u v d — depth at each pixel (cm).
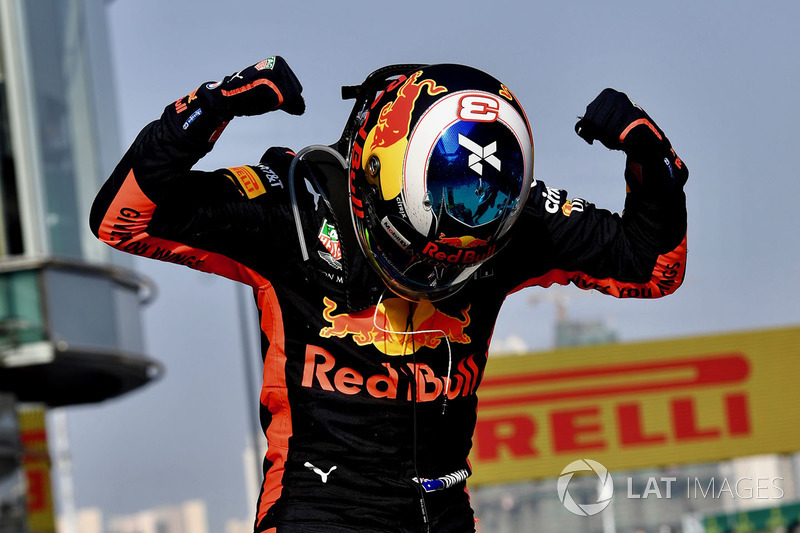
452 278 962
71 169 5006
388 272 954
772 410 4894
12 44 4838
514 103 952
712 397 4912
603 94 1045
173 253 973
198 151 940
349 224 976
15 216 4703
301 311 975
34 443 4850
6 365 4625
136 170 934
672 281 1087
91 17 5469
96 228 964
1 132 4762
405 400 973
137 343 5291
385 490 963
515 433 4916
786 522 4569
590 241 1058
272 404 994
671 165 1043
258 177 989
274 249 972
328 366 971
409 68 1011
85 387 5531
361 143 960
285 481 973
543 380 4941
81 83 5197
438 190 909
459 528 1001
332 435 963
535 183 1076
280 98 936
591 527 4412
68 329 4734
